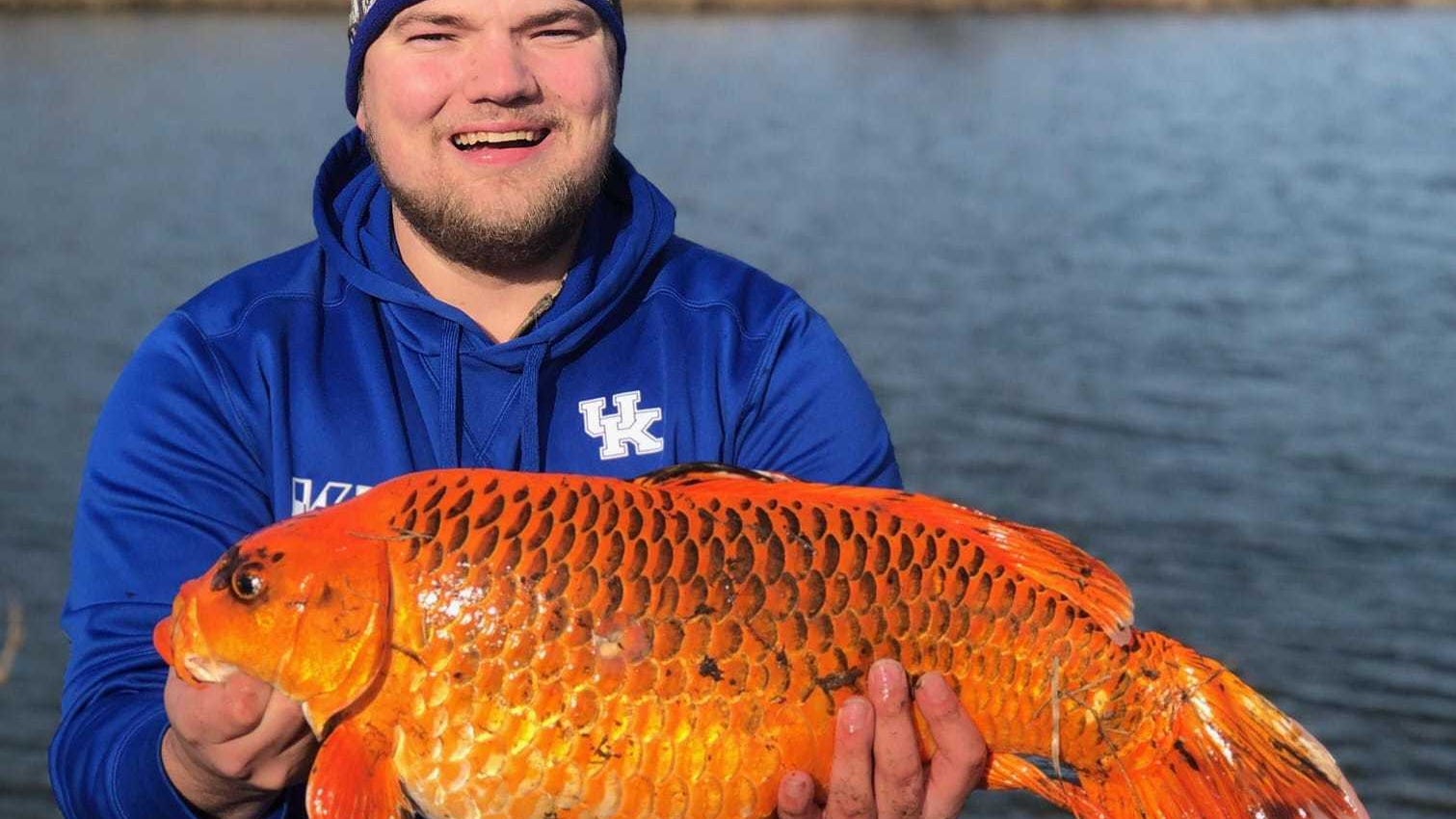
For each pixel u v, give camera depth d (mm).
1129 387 13750
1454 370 14586
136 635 2568
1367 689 8469
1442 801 7445
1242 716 2461
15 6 51219
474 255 2744
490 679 2207
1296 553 10203
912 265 18781
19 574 9492
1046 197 24016
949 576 2391
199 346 2715
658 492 2314
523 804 2236
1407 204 23125
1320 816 2412
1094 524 10578
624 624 2240
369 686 2197
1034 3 56594
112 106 32406
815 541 2338
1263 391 13789
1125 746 2471
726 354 2852
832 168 26562
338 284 2826
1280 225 21719
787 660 2297
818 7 56969
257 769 2275
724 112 33438
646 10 55344
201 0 53188
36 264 18016
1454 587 9719
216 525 2648
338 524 2225
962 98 36344
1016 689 2432
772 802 2312
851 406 2891
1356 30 49531
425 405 2736
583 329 2789
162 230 20188
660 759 2254
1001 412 12961
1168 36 48688
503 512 2246
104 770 2389
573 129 2717
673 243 3023
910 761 2314
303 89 35375
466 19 2652
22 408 12711
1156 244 20438
